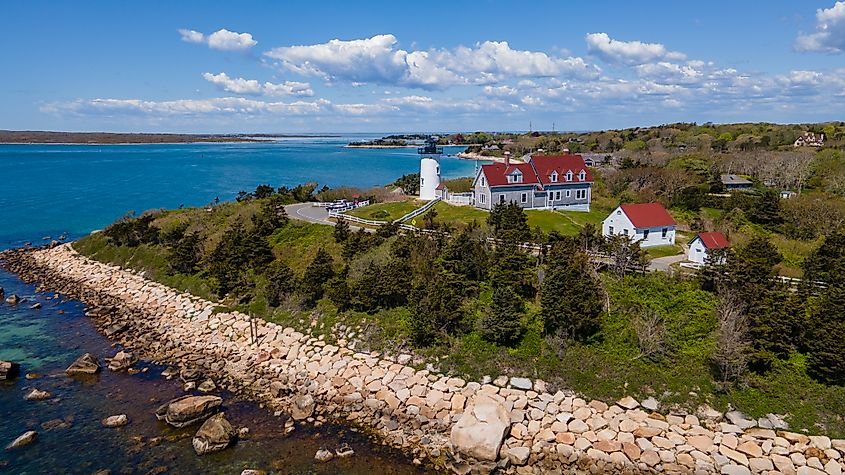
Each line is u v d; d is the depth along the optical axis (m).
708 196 79.94
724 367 33.22
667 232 58.84
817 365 32.41
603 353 36.66
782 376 33.16
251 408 34.53
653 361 35.62
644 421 31.72
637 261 46.94
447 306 39.38
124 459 28.80
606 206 80.44
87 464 28.30
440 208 76.38
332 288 45.44
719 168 105.00
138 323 49.47
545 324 38.91
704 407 32.12
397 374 37.28
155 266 62.25
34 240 84.38
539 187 75.81
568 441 30.86
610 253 48.28
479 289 44.31
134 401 35.12
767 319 34.75
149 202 120.62
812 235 62.59
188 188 146.75
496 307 38.56
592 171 103.19
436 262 47.97
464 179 107.00
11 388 36.59
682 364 35.12
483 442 29.33
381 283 44.09
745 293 37.38
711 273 42.34
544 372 35.66
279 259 58.12
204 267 58.97
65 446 29.84
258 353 42.50
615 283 43.62
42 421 32.41
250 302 50.12
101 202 120.56
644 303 41.03
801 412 31.03
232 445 30.33
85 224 96.25
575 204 78.69
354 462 29.03
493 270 44.84
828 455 28.75
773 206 67.44
